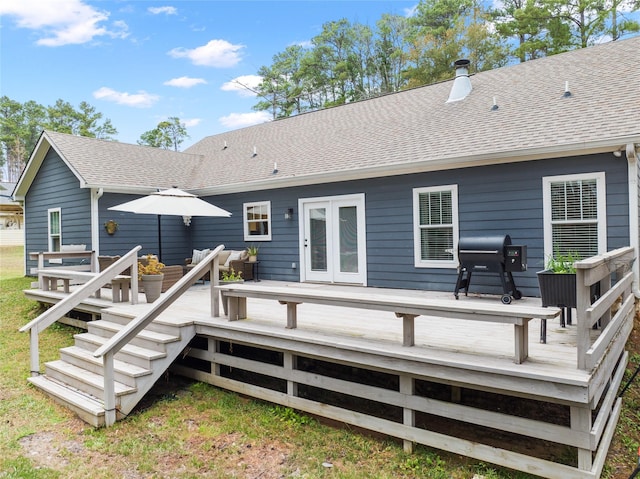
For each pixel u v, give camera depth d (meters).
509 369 2.92
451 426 4.05
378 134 9.32
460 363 3.12
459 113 8.52
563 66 8.48
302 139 11.16
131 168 11.39
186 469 3.31
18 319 8.02
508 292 6.01
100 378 4.62
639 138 5.50
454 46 24.27
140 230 11.06
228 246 11.04
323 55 31.59
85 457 3.49
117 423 4.11
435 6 27.67
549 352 3.38
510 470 3.16
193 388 4.98
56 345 6.54
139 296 7.39
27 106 47.22
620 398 4.20
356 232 8.63
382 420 3.62
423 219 7.75
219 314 5.41
